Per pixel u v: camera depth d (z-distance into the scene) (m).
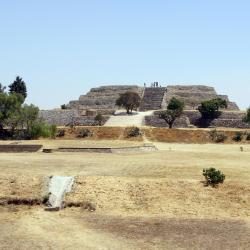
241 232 42.91
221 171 62.84
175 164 68.88
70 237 41.03
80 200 51.94
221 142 129.50
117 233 42.31
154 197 52.59
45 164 67.75
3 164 67.12
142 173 60.91
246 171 63.53
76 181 55.88
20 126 129.62
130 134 132.62
